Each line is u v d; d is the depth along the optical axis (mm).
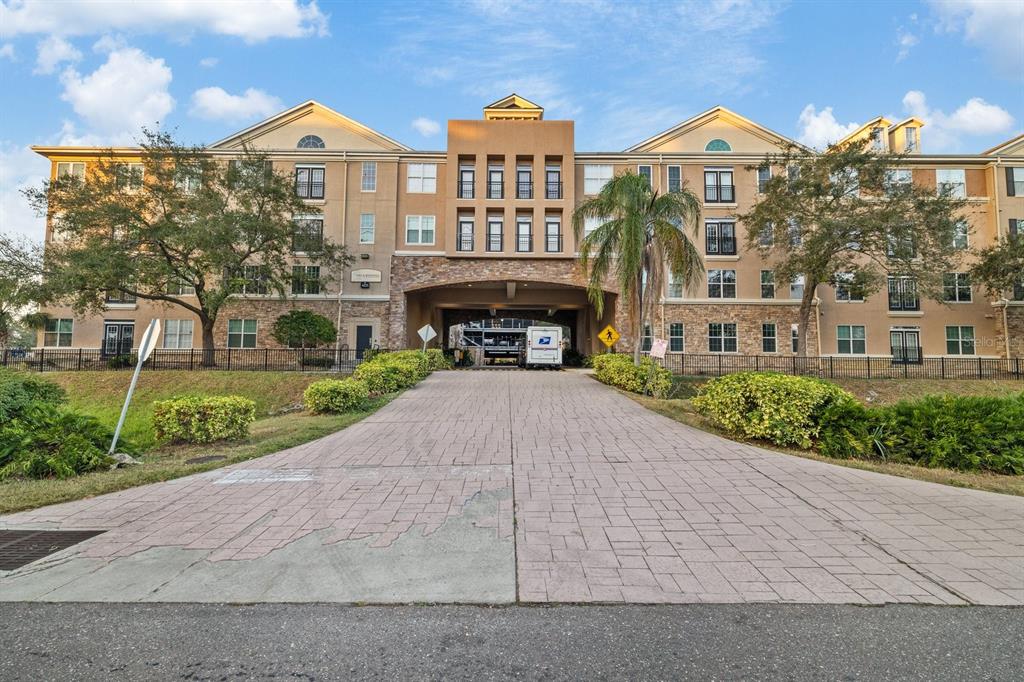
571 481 6000
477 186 27469
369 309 27344
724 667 2621
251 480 6125
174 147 23297
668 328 27859
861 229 22844
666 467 6598
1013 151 28156
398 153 28031
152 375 21922
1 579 3629
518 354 34219
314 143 28625
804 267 24047
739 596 3330
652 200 15297
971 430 6809
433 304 33750
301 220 27438
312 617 3131
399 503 5230
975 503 5164
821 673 2566
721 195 28422
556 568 3740
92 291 22312
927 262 23250
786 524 4590
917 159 27703
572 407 11945
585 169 28391
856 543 4168
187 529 4551
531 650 2781
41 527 4617
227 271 24609
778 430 7648
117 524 4680
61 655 2750
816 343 27453
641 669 2609
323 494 5559
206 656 2746
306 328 25594
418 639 2895
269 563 3861
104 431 7551
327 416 11109
